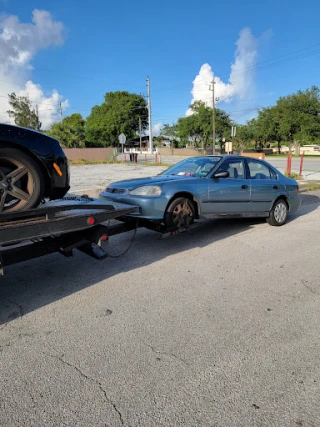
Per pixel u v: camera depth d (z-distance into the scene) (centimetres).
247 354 275
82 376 248
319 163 3139
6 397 226
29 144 326
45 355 273
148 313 343
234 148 6812
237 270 463
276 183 696
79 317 334
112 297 379
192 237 630
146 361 266
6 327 315
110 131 8081
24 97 5400
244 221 768
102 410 216
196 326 318
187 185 551
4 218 305
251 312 346
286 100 5953
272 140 6669
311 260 505
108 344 289
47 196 356
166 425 204
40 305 359
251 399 225
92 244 425
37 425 204
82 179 1639
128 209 430
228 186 604
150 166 2780
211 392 232
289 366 260
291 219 791
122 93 8394
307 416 211
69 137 5631
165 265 481
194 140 7262
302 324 323
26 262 488
